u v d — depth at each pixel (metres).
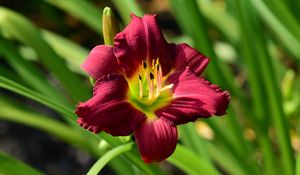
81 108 0.51
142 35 0.56
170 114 0.54
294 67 1.21
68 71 0.81
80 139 0.85
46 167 1.09
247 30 0.83
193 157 0.64
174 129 0.54
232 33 1.03
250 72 0.85
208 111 0.54
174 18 1.40
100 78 0.54
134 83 0.56
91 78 0.56
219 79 0.84
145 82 0.57
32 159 1.10
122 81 0.55
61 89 1.17
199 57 0.57
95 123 0.52
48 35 1.00
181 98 0.55
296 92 1.03
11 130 1.15
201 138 0.85
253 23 0.83
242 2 0.82
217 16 1.04
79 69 1.04
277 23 0.91
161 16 1.41
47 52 0.81
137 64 0.56
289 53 1.03
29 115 0.84
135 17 0.56
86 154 1.11
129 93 0.55
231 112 0.85
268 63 0.82
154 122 0.54
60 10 1.35
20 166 0.67
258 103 0.87
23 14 1.39
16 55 0.82
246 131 1.05
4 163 0.67
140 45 0.56
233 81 0.90
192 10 0.80
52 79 1.21
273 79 0.81
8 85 0.56
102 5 1.39
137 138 0.53
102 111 0.52
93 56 0.54
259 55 0.82
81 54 0.99
